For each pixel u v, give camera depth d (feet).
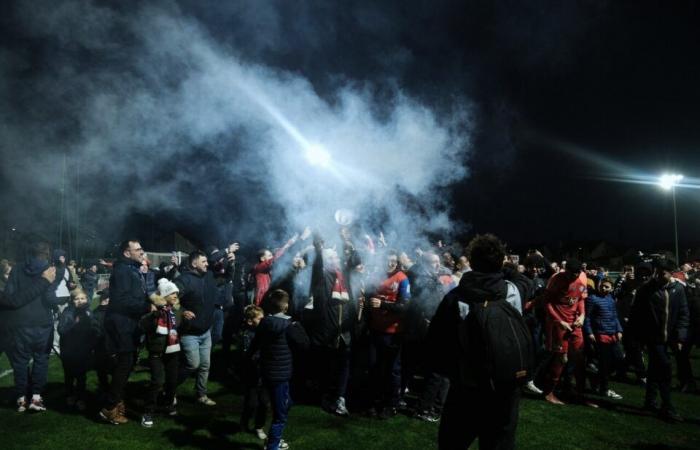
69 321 17.46
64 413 17.19
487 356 9.66
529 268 23.41
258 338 14.44
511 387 9.86
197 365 17.58
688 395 22.91
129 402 18.52
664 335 19.29
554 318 20.62
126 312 16.22
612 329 22.36
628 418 19.10
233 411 17.83
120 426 16.12
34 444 14.49
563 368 21.30
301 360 20.36
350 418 17.83
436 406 18.02
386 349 18.06
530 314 21.84
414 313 18.83
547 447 15.84
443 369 10.44
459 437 10.16
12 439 14.80
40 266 16.96
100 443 14.71
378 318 18.20
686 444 16.52
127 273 16.30
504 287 10.39
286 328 14.05
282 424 14.06
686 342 23.67
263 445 15.03
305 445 15.19
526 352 9.95
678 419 18.75
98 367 18.30
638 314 20.06
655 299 19.56
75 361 17.40
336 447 15.10
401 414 18.51
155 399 16.28
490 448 10.02
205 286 17.80
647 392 20.15
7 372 22.39
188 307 17.34
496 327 9.81
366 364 20.01
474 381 9.82
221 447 14.75
